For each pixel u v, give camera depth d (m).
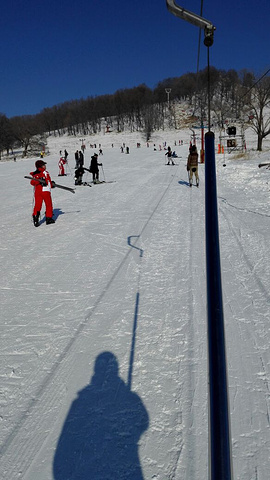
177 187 14.03
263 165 16.92
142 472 2.02
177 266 5.30
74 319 3.87
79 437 2.29
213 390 0.92
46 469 2.07
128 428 2.33
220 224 7.55
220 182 14.45
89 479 2.00
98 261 5.79
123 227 8.01
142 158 38.53
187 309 3.94
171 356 3.09
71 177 22.64
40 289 4.76
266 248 5.81
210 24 1.60
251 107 40.34
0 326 3.79
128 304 4.15
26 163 44.62
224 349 0.97
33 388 2.78
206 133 1.46
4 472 2.06
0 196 15.07
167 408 2.49
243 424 2.31
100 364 3.04
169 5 1.57
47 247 6.82
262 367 2.86
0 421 2.45
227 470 0.79
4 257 6.31
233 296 4.16
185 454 2.12
